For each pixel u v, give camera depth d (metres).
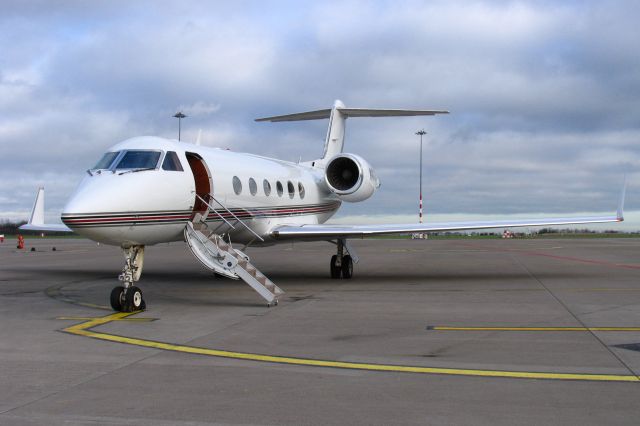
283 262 25.08
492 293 13.53
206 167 14.09
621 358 7.01
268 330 9.04
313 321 9.84
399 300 12.43
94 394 5.74
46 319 10.27
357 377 6.29
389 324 9.49
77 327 9.45
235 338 8.44
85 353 7.53
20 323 9.87
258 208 16.16
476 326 9.25
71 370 6.66
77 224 10.90
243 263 12.28
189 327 9.38
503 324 9.41
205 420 5.01
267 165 17.58
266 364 6.88
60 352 7.59
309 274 19.17
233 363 6.95
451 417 5.04
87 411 5.24
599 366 6.65
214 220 14.36
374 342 8.07
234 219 15.15
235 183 15.06
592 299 12.31
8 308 11.69
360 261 25.34
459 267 21.66
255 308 11.45
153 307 11.70
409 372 6.48
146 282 16.66
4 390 5.88
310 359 7.12
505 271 19.72
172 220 12.62
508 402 5.42
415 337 8.40
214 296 13.43
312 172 20.56
